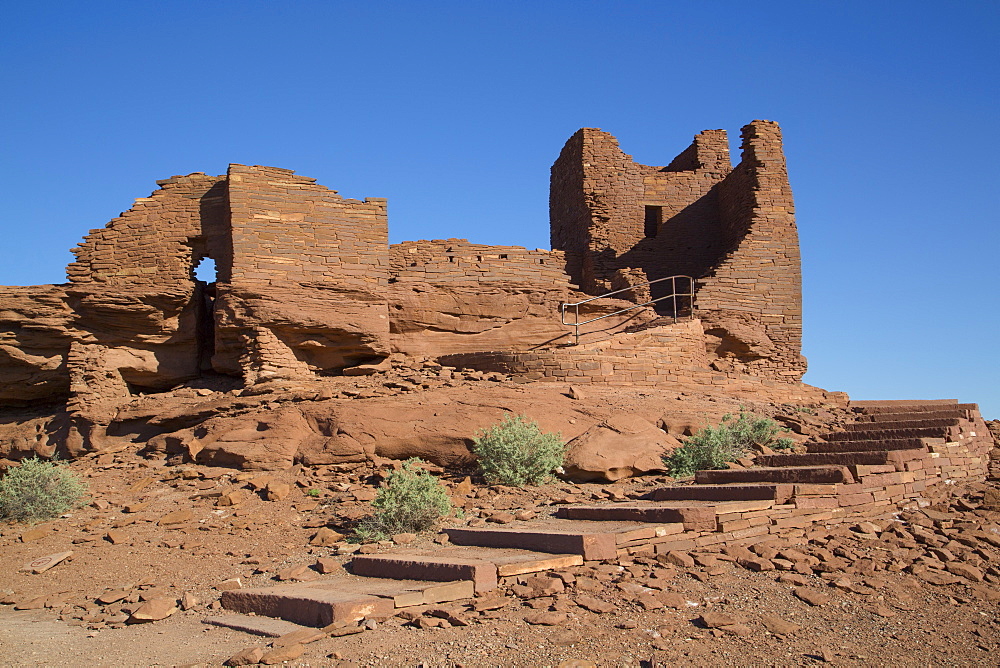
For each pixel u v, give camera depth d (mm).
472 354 19703
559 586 8297
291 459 16219
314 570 10789
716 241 27750
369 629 7664
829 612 8039
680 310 23953
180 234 22016
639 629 7438
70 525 14320
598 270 26484
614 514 10789
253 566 11594
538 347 23031
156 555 12461
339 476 15406
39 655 8352
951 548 10023
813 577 8867
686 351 19891
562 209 29922
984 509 11633
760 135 24656
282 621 8695
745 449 14797
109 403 21344
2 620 10109
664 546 9453
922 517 11141
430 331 22609
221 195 22125
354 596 8438
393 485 12281
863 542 10039
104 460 18766
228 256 21266
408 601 8086
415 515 11938
